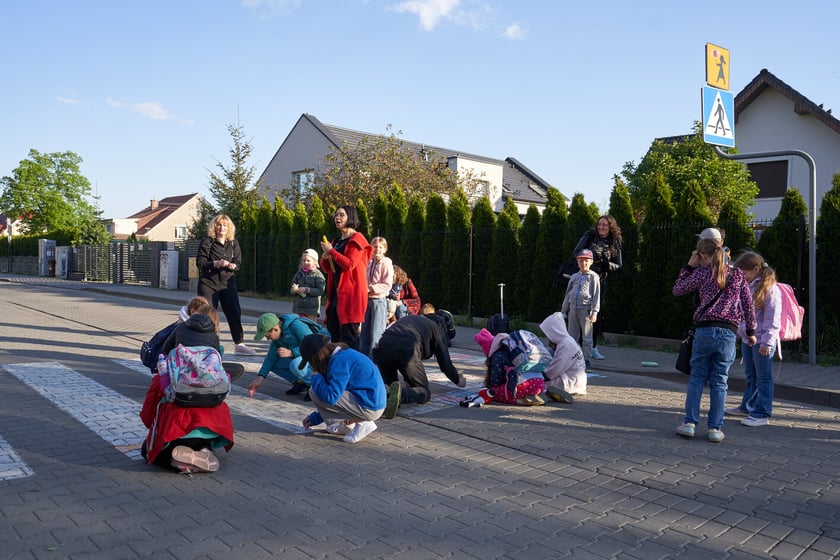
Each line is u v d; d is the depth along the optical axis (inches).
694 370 214.1
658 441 210.7
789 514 151.6
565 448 202.2
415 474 176.6
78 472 171.5
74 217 2326.5
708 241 209.5
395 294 387.5
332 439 210.4
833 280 357.7
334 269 290.5
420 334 255.8
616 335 440.8
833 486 170.9
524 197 1497.3
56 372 307.4
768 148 852.0
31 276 1601.9
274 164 1352.1
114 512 145.5
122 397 257.8
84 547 127.3
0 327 488.1
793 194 370.0
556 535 137.9
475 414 244.8
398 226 700.7
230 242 368.2
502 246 553.0
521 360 255.0
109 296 906.7
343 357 204.5
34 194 2257.6
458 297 598.2
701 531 141.3
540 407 256.7
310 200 1046.4
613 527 142.6
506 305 546.9
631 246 446.3
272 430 219.3
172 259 1037.8
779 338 240.2
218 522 141.3
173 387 167.0
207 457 172.9
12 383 280.8
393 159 968.9
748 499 160.9
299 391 274.5
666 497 161.5
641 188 764.6
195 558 123.6
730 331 207.2
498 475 176.6
